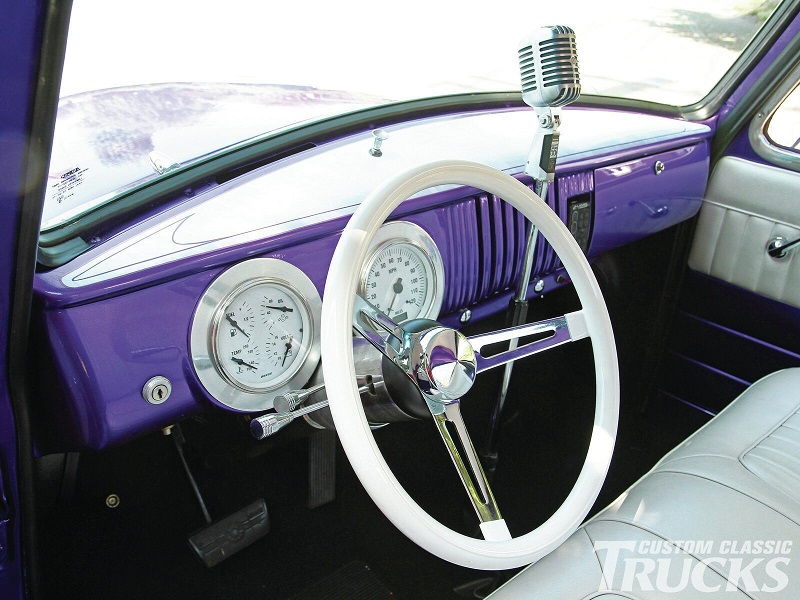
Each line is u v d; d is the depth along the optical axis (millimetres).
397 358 1010
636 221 1927
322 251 1252
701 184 2059
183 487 1728
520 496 1903
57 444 1161
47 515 1619
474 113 1921
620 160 1787
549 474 1975
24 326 929
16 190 771
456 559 956
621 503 1231
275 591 1600
